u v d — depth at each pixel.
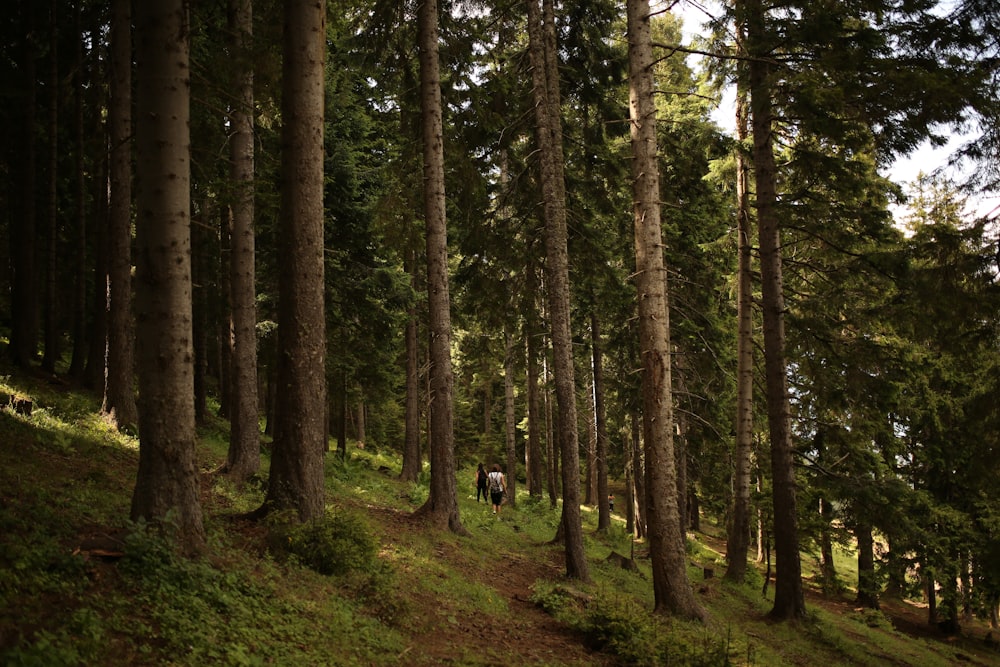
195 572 6.15
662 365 11.21
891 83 10.51
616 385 22.34
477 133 16.05
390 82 15.96
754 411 20.89
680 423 21.67
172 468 6.84
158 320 6.89
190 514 6.89
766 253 14.94
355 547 8.34
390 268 20.22
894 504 14.97
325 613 6.76
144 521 6.27
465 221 16.52
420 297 21.20
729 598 16.30
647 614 9.80
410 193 15.37
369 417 42.84
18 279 16.20
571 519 13.12
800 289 18.11
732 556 18.38
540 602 10.48
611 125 17.58
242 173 12.25
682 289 19.55
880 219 14.34
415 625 7.70
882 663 13.99
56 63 16.91
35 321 16.58
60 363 19.72
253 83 10.84
